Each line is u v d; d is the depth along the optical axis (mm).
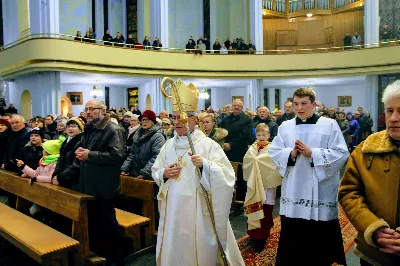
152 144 4625
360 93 20875
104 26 20906
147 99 17984
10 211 4312
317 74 17359
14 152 5141
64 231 4340
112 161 3453
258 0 20156
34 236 3383
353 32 23406
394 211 1826
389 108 1819
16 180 4523
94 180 3496
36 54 13211
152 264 3766
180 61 16719
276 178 4207
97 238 3680
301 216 2920
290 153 2967
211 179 2629
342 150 2881
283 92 22453
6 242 4199
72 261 3549
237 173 5750
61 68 13391
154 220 4168
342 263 2959
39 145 5031
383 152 1876
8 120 6051
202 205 2723
